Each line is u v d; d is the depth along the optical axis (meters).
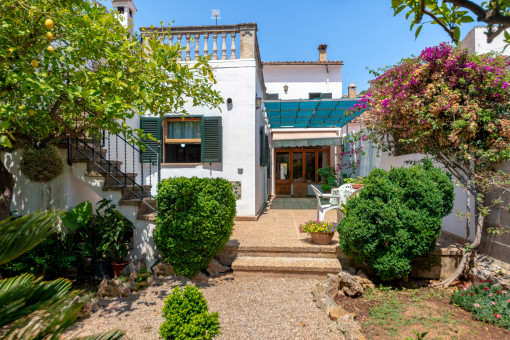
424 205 4.86
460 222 6.05
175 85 4.86
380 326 3.83
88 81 3.67
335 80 17.39
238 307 4.32
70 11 3.55
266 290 4.89
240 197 8.96
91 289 4.92
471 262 5.13
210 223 5.09
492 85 4.75
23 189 5.73
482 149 4.82
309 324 3.84
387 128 6.56
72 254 5.34
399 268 4.75
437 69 5.13
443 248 5.51
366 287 5.07
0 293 1.92
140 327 3.75
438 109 4.88
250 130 8.95
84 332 3.63
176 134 9.17
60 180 5.74
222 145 9.02
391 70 6.01
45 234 1.89
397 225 4.68
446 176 5.12
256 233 7.14
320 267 5.29
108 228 5.26
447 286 5.01
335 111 11.98
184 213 5.05
